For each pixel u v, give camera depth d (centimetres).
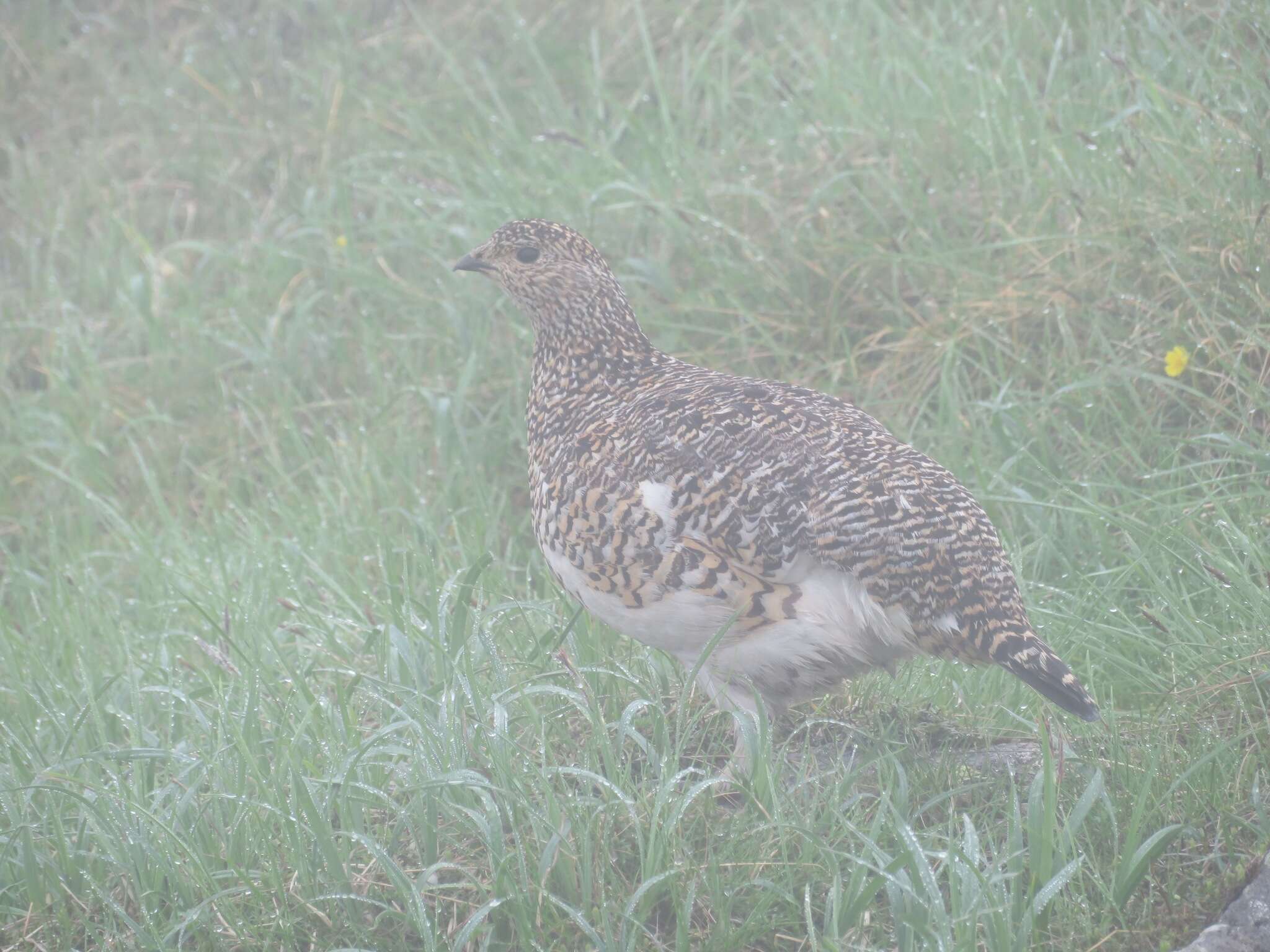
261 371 1583
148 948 758
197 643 1025
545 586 1151
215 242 1819
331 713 935
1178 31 1435
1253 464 1090
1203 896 738
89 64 2128
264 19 2097
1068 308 1257
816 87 1589
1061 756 799
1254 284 1159
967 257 1347
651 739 927
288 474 1466
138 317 1694
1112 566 1075
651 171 1573
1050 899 705
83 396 1611
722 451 814
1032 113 1441
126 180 1962
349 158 1833
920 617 780
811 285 1411
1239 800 801
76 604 1272
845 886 752
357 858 825
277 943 770
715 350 1387
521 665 962
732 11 1822
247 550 1287
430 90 1903
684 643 840
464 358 1470
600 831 788
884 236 1411
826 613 796
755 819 802
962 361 1293
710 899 762
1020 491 1089
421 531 1258
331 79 1953
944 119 1476
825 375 1341
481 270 992
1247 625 942
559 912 749
